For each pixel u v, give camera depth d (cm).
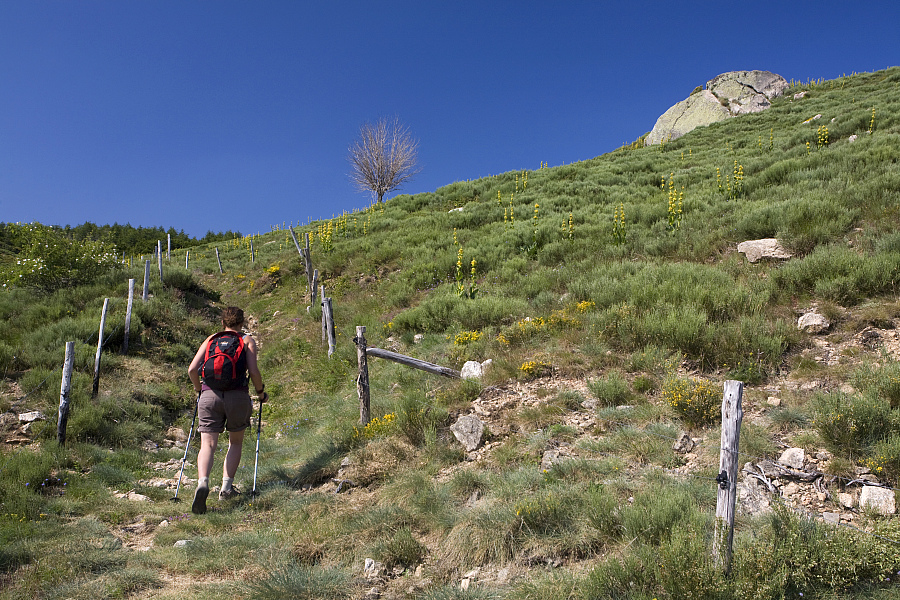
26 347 885
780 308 691
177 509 499
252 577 353
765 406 506
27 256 1336
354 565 362
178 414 870
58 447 616
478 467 486
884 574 273
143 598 331
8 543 392
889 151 1220
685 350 638
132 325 1066
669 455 443
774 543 292
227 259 2403
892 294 653
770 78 3133
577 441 495
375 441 573
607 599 281
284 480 555
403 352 950
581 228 1386
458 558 356
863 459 391
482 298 1030
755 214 1017
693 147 2467
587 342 713
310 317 1366
